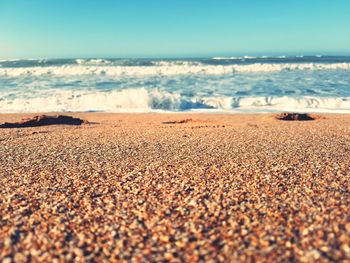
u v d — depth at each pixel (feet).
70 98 67.87
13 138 34.88
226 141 31.71
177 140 32.65
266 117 49.73
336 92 71.72
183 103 64.03
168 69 116.47
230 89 76.38
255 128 40.11
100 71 114.73
